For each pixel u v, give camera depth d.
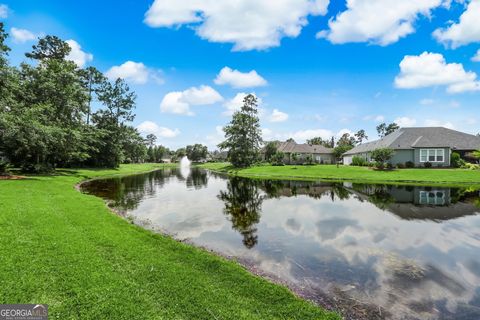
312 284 5.54
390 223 10.60
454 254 7.25
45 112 27.50
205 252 6.98
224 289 4.91
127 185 24.47
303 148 67.38
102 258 5.88
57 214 9.64
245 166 55.53
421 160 36.22
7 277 4.76
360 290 5.31
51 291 4.45
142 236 7.81
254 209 13.44
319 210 13.17
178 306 4.27
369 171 33.56
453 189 20.34
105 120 46.56
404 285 5.53
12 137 22.39
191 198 17.05
